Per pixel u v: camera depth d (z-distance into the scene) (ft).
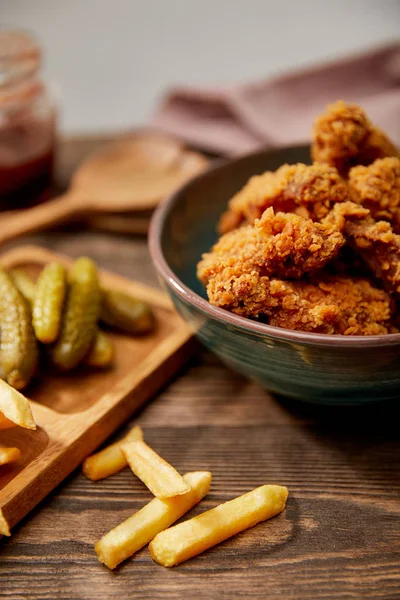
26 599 1.22
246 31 4.16
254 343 1.31
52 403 1.49
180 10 4.51
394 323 1.43
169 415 1.51
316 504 1.34
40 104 2.04
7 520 1.29
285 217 1.36
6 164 1.98
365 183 1.43
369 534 1.29
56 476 1.37
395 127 2.03
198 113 2.38
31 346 1.47
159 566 1.26
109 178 2.12
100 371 1.56
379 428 1.47
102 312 1.62
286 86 2.28
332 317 1.34
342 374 1.31
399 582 1.23
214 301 1.35
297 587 1.23
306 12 4.32
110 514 1.34
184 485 1.28
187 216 1.69
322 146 1.52
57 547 1.29
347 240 1.40
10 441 1.39
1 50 1.98
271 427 1.48
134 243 1.99
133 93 3.58
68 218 1.97
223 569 1.26
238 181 1.76
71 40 4.13
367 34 3.92
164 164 2.17
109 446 1.43
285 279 1.39
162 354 1.56
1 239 1.84
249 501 1.30
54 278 1.55
